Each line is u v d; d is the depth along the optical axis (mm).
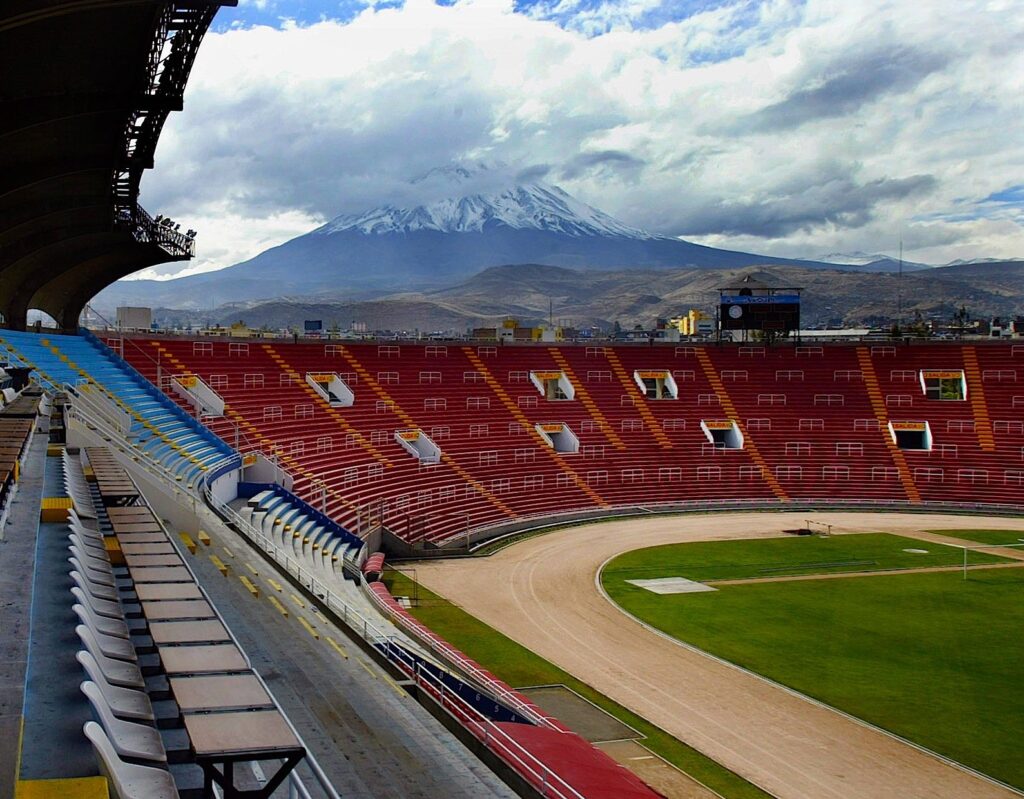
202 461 48469
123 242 53969
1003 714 32188
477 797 16766
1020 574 54594
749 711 32438
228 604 26766
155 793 7328
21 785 6426
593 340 101562
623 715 32031
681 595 49344
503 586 51344
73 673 9562
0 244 45750
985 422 86500
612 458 81500
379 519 59906
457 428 78938
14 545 13000
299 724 18719
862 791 26328
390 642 28250
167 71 30531
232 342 74750
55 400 38594
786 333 98125
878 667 37219
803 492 81062
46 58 26500
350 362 81250
